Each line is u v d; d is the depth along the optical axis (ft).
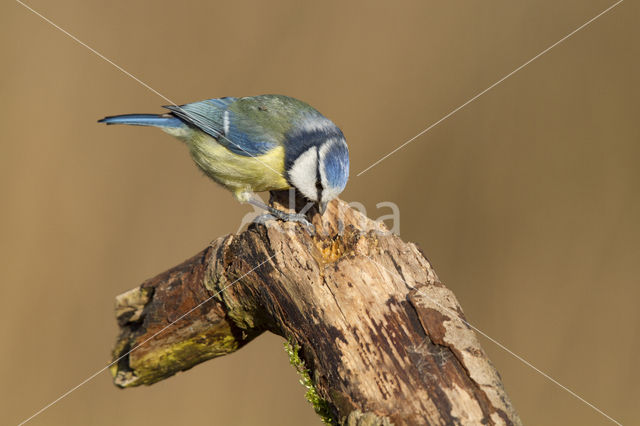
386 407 15.34
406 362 16.05
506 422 14.80
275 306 18.85
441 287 17.61
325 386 16.75
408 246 18.88
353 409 15.64
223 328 23.22
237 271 20.04
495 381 15.57
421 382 15.62
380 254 18.58
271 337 39.29
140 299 23.94
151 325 23.53
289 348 18.38
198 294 22.33
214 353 24.36
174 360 24.50
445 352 16.05
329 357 16.85
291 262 18.57
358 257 18.33
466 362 15.72
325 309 17.48
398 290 17.47
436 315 16.67
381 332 16.71
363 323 16.99
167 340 23.77
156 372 24.98
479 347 16.22
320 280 17.95
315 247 19.69
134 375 24.95
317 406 17.42
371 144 43.16
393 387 15.67
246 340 23.97
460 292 39.88
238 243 20.31
